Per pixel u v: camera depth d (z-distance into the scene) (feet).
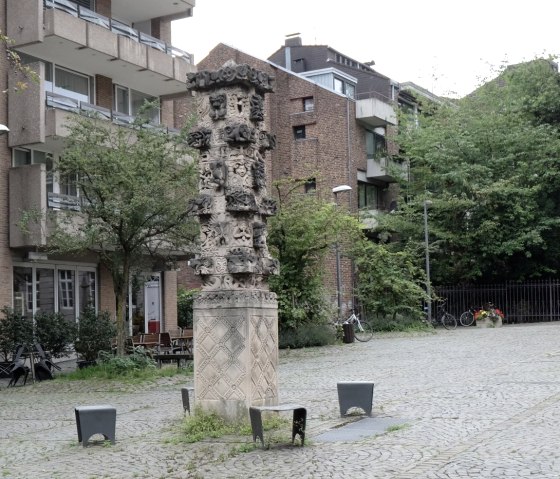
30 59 90.38
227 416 37.81
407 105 185.68
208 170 40.01
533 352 73.05
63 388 62.80
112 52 92.63
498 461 28.63
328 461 30.45
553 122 150.00
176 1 104.99
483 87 153.89
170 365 73.67
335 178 159.53
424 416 39.99
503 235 141.38
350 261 145.48
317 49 192.03
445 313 130.00
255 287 39.50
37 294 88.02
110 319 89.35
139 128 76.02
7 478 31.32
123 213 66.33
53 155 90.63
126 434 40.06
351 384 41.39
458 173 140.05
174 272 110.11
